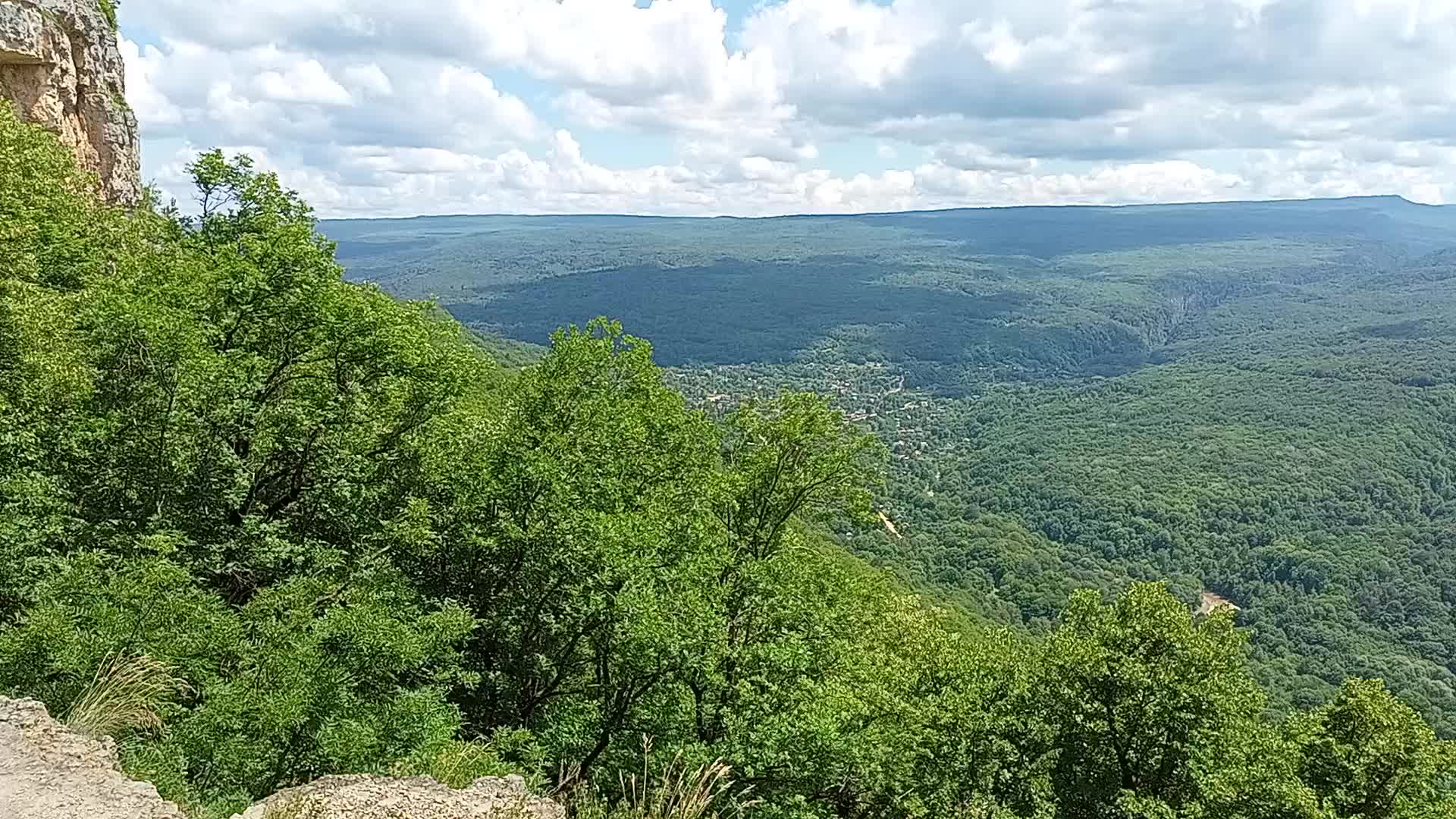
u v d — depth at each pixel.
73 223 23.92
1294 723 25.12
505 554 18.81
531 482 18.17
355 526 19.02
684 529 19.03
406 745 11.23
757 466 21.55
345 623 12.12
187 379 16.42
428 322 21.61
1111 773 24.48
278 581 16.69
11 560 12.67
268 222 21.81
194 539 16.53
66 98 35.88
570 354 20.33
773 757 17.53
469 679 15.79
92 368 16.41
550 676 19.69
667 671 17.17
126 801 7.70
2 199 21.58
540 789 11.29
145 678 10.28
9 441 14.42
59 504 14.50
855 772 20.81
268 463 18.88
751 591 19.55
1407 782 23.05
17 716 8.63
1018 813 24.50
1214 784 21.98
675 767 15.21
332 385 19.31
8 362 15.48
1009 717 25.12
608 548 16.62
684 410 22.30
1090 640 25.09
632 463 20.70
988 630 31.09
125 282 18.83
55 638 9.85
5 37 31.95
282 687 10.59
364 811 8.08
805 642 19.47
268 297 18.94
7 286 17.27
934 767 24.28
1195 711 23.42
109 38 39.75
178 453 16.92
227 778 9.65
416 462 19.72
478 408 21.89
